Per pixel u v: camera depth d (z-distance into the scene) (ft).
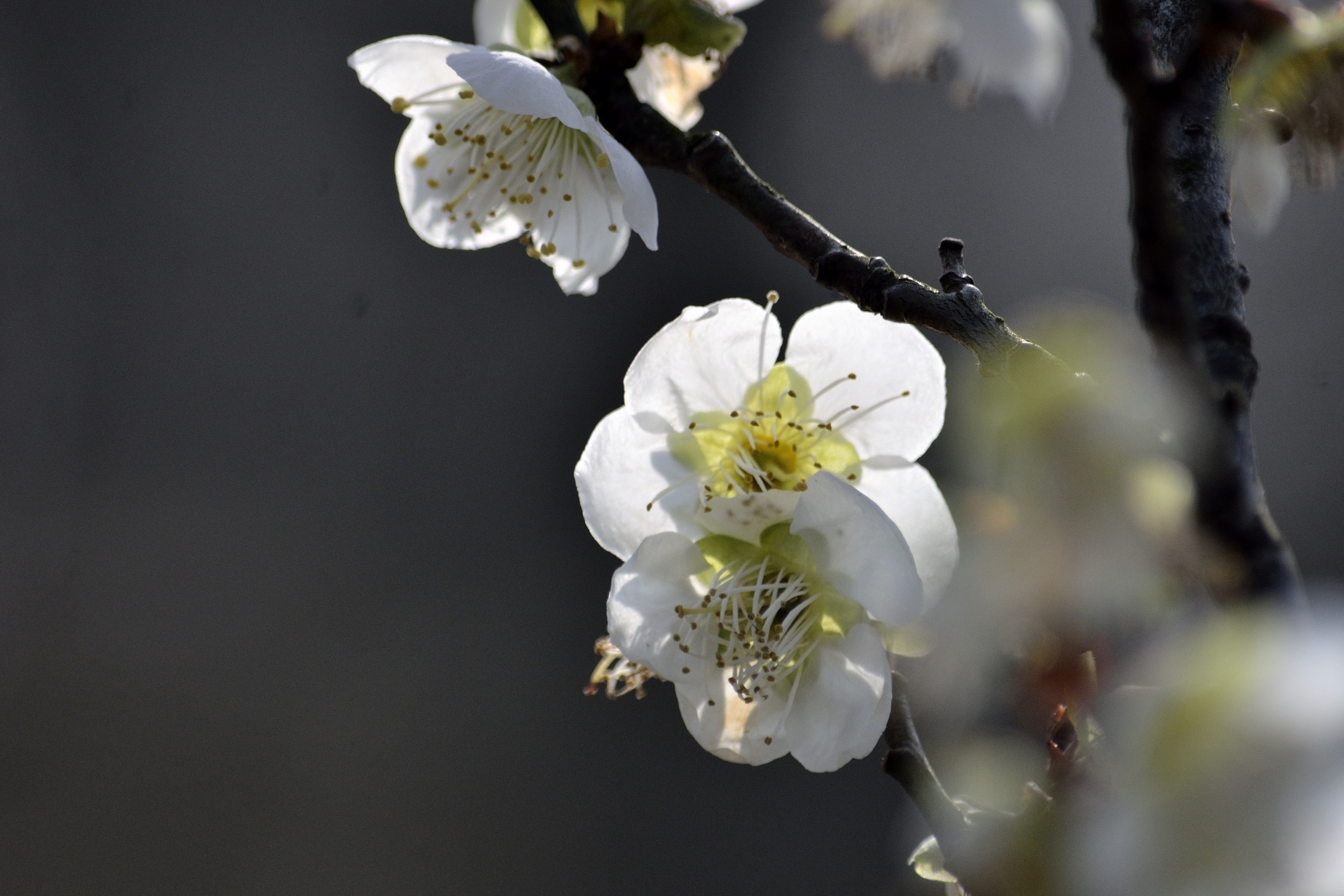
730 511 1.04
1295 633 0.84
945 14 1.07
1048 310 0.94
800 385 1.06
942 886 1.01
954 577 0.94
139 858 2.45
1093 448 0.93
